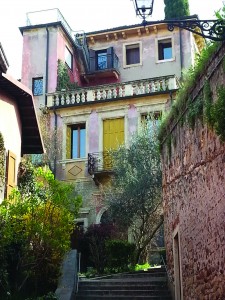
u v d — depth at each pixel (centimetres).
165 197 1257
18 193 1180
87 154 2423
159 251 1988
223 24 695
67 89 2594
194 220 911
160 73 2828
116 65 2900
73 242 1905
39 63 2745
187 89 962
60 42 2783
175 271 1130
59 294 1206
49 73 2711
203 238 839
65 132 2491
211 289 784
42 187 1426
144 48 2898
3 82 1277
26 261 1131
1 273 1091
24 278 1169
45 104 2647
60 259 1223
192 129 933
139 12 732
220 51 752
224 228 715
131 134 2388
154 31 2895
